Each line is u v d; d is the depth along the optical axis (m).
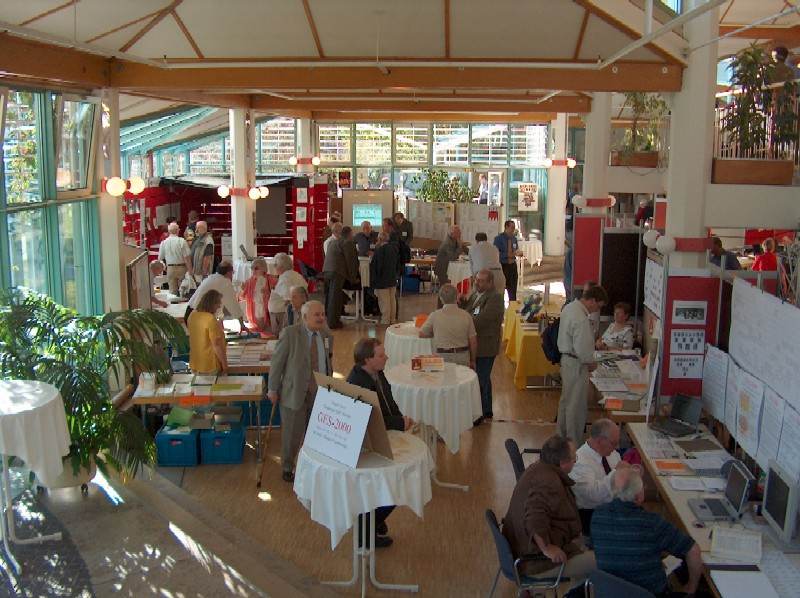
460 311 7.58
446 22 7.48
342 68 8.34
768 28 11.91
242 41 7.95
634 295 9.88
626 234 9.77
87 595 4.71
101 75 8.19
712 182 7.26
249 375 7.84
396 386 6.52
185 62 8.16
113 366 6.28
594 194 12.47
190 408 7.45
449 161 22.09
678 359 6.63
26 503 5.91
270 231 17.91
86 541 5.37
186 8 7.43
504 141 21.97
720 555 4.32
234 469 7.16
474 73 8.16
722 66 14.48
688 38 7.22
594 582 3.85
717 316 6.56
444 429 6.52
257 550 5.70
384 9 7.34
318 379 5.03
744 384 5.62
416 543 5.84
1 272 6.55
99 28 7.25
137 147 18.23
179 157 21.25
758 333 5.45
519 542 4.59
